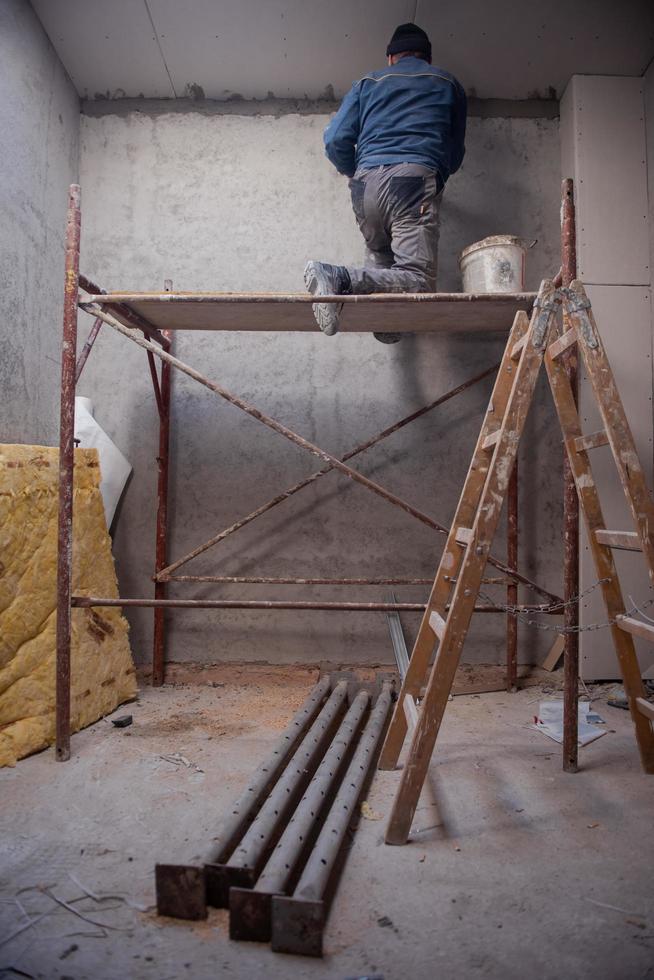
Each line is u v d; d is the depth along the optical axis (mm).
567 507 2436
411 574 3705
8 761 2402
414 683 2363
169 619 3725
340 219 3799
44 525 2734
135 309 2814
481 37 3395
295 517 3729
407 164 2785
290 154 3826
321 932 1389
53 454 2844
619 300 3535
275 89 3787
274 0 3170
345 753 2449
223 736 2752
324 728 2604
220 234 3801
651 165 3555
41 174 3316
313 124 3836
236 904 1445
